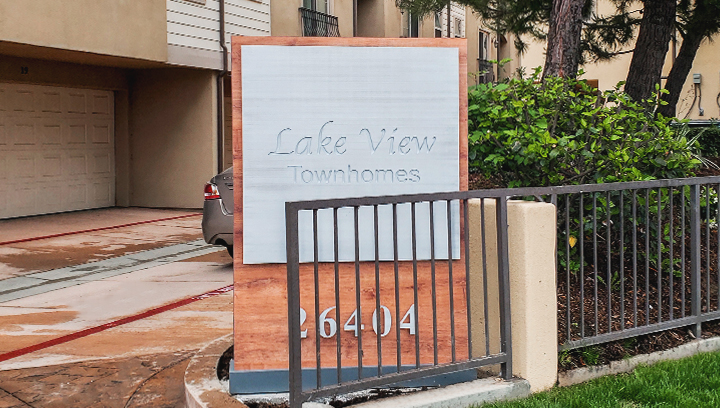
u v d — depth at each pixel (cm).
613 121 550
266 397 382
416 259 382
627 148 534
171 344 523
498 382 391
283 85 382
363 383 350
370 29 2203
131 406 399
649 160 543
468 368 380
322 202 336
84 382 438
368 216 389
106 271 830
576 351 446
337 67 385
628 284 557
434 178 391
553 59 741
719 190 506
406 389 399
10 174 1273
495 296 414
